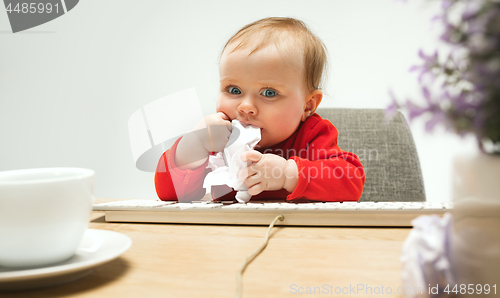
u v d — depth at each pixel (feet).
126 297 0.91
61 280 0.98
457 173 0.80
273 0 5.55
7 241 0.97
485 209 0.76
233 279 1.02
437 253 0.80
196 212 1.78
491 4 0.67
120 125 6.21
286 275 1.04
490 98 0.69
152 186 6.07
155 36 5.98
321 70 3.25
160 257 1.23
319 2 5.29
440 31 0.73
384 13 5.03
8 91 6.58
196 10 5.80
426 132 0.73
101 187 6.24
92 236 1.33
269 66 2.75
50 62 6.43
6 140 6.64
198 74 5.83
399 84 4.55
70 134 6.43
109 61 6.20
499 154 0.77
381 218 1.69
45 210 0.98
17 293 0.95
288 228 1.67
